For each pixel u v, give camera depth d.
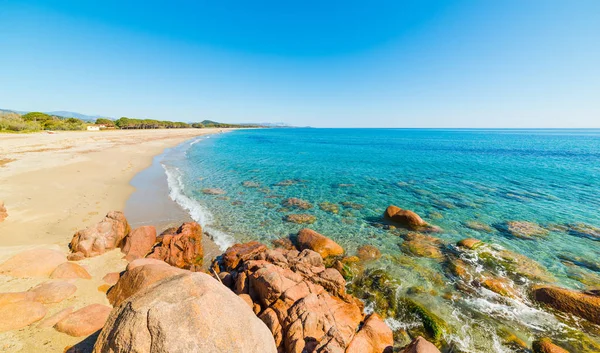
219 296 4.75
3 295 6.64
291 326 6.97
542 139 115.81
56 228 12.98
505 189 25.69
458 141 102.81
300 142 92.88
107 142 55.91
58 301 7.30
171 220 16.19
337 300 8.84
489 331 8.34
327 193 23.89
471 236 15.10
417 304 9.38
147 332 3.98
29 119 82.12
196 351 3.96
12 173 22.45
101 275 9.38
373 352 7.02
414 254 12.99
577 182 28.70
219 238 14.27
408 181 29.14
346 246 13.77
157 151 49.59
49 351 5.58
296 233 15.23
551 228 16.27
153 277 7.27
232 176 30.02
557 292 9.35
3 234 11.58
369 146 77.56
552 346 7.54
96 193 19.61
